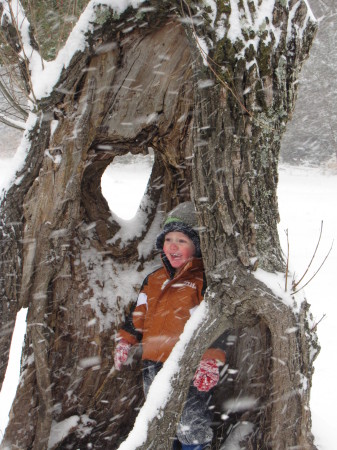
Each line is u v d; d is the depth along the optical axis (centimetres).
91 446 304
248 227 221
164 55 239
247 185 220
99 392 302
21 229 256
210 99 214
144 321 284
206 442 264
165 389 212
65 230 252
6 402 352
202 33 208
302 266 738
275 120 225
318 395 371
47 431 275
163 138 263
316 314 540
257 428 266
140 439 204
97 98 241
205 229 225
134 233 312
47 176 247
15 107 348
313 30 235
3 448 274
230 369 280
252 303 218
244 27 208
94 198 298
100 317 296
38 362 268
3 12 253
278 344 223
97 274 299
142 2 222
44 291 261
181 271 271
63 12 313
